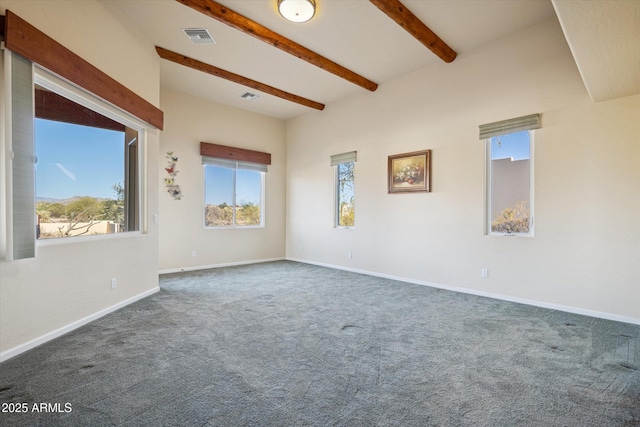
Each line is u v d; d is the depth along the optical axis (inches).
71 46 106.2
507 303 143.2
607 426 60.7
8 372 79.0
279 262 262.5
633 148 117.0
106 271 124.9
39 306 95.8
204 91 217.9
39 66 93.1
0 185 83.6
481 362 86.7
